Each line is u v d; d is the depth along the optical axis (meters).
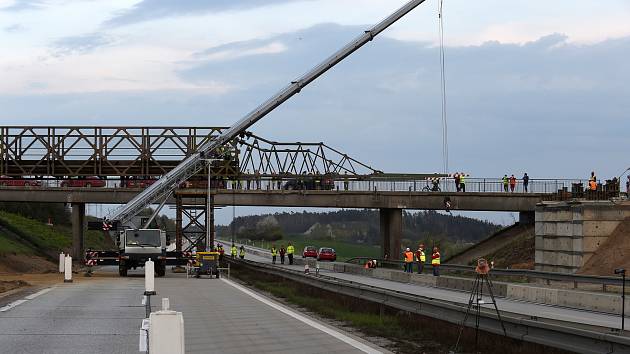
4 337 16.41
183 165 66.12
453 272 57.72
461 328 16.31
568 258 52.56
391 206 80.44
